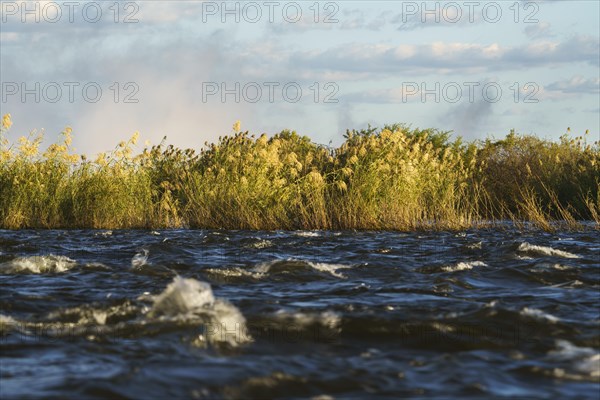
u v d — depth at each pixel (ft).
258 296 98.68
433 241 185.16
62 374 61.98
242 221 238.68
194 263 135.03
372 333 78.07
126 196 256.73
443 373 64.18
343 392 58.90
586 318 86.38
